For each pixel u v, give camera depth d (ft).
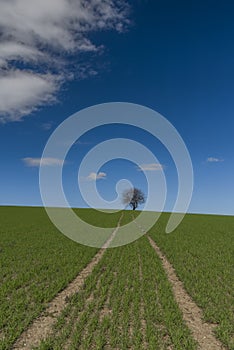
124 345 29.32
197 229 149.07
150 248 89.30
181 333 32.04
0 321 34.63
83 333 32.50
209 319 37.09
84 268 65.26
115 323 34.81
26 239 104.22
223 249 89.97
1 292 45.32
